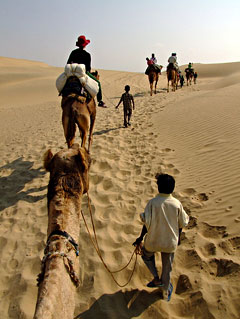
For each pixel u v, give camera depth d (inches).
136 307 150.6
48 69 2402.8
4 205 261.6
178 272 168.6
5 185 301.4
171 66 971.9
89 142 357.4
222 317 137.0
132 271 173.0
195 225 203.6
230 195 224.5
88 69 332.2
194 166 294.4
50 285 88.2
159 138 393.7
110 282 167.6
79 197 121.1
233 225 190.2
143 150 359.9
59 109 932.0
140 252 159.6
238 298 142.3
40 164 348.5
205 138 357.1
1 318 151.3
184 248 183.8
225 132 360.2
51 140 451.2
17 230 221.6
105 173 302.2
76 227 114.1
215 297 146.3
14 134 595.2
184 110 498.3
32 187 291.0
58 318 84.2
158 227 140.7
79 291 164.1
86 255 188.4
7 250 201.3
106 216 229.1
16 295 164.1
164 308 147.9
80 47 327.6
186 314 144.5
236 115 409.1
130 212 233.1
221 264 164.6
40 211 245.9
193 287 155.9
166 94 857.5
